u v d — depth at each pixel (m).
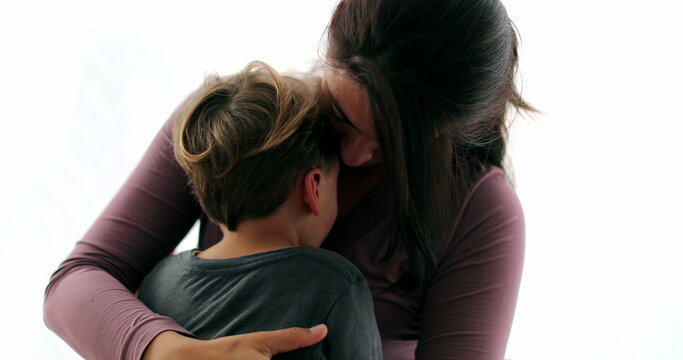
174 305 0.73
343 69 0.63
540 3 1.51
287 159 0.69
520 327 1.61
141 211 0.82
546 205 1.57
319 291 0.68
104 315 0.70
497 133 0.77
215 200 0.71
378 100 0.60
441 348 0.74
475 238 0.75
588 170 1.55
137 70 1.61
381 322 0.82
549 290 1.59
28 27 1.58
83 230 1.64
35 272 1.64
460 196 0.75
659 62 1.49
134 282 0.83
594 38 1.51
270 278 0.69
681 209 1.52
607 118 1.53
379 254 0.80
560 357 1.59
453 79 0.61
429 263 0.76
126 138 1.63
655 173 1.53
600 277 1.57
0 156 1.61
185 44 1.60
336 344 0.67
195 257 0.75
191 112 0.73
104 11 1.59
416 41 0.60
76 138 1.62
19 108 1.60
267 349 0.62
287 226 0.72
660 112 1.51
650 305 1.55
